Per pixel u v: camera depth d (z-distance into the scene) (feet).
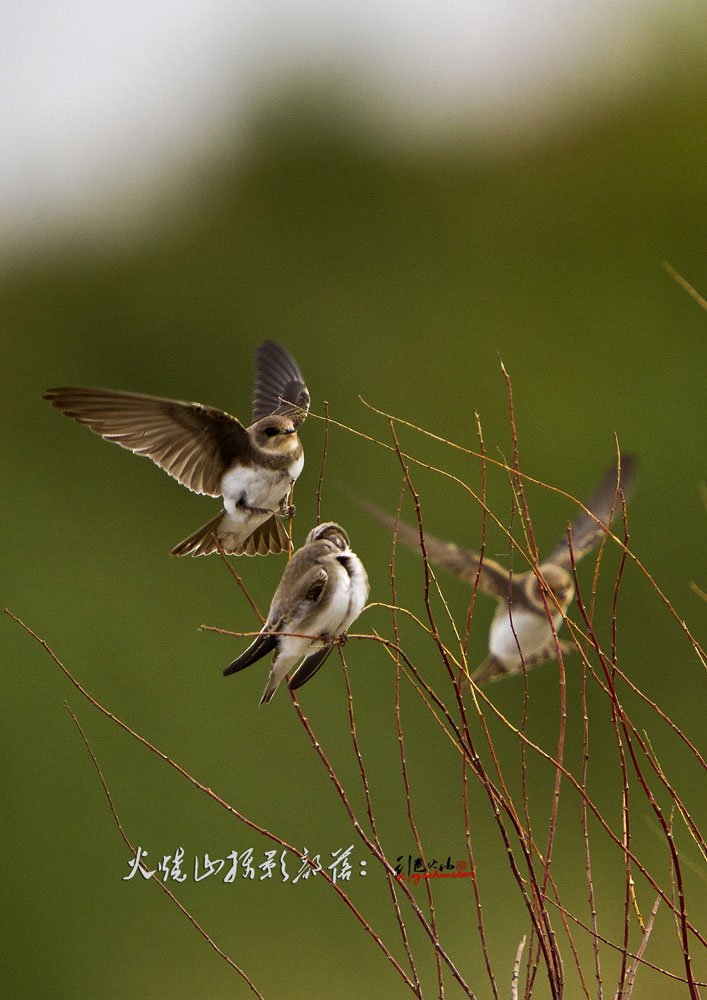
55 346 86.33
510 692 59.16
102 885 57.62
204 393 83.97
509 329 80.07
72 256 89.76
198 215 90.99
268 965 50.55
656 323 79.15
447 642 61.72
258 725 62.34
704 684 60.75
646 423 74.28
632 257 82.48
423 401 76.28
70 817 60.49
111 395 18.57
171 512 77.56
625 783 14.82
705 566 66.23
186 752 62.85
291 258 87.20
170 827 59.98
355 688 61.31
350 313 83.61
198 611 70.54
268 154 91.66
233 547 20.53
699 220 82.84
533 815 54.34
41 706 65.51
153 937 54.90
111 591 72.38
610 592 63.31
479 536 67.72
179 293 87.25
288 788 59.88
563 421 74.18
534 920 14.61
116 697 66.28
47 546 75.41
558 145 89.56
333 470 71.97
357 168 90.02
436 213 87.51
